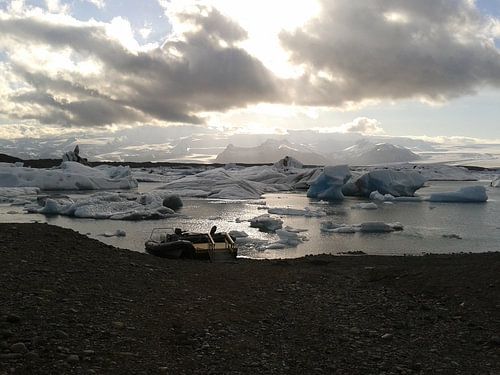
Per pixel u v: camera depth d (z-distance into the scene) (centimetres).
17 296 662
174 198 4150
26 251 926
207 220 3303
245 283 974
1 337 526
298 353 607
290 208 4075
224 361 554
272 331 687
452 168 12588
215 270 1079
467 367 577
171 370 508
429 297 893
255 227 2947
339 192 5503
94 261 950
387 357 607
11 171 6359
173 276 946
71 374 462
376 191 5609
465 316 773
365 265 1283
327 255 1611
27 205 4141
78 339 551
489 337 680
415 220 3488
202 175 6944
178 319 679
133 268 951
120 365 500
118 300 723
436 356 613
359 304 857
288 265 1282
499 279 926
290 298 886
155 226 2986
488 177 12650
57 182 6381
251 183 6869
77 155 8750
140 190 6531
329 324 738
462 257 1334
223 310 756
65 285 750
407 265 1195
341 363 581
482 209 4316
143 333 604
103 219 3350
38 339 529
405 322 753
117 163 15200
